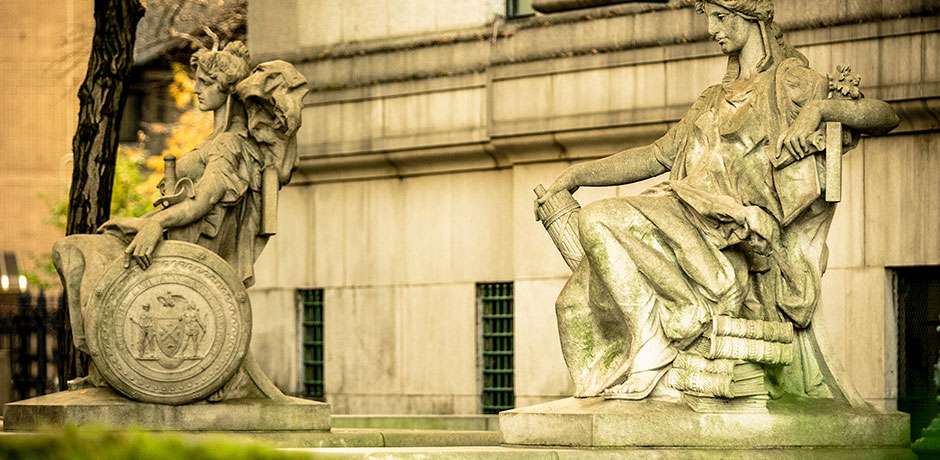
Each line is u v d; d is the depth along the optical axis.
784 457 9.83
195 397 11.27
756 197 10.34
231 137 11.80
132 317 11.12
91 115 15.43
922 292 15.20
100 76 15.50
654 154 10.92
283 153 11.93
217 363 11.28
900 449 10.29
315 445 11.62
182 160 11.74
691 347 9.99
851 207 15.39
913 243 15.01
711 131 10.59
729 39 10.59
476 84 18.08
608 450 9.41
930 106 14.71
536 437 9.85
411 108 18.62
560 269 17.28
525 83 17.50
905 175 15.08
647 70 16.56
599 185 11.10
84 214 15.32
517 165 17.73
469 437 12.68
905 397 15.25
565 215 10.91
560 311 10.55
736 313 10.01
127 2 15.57
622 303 10.05
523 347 17.48
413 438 12.37
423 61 18.59
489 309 18.22
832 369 10.59
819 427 10.12
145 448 6.88
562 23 17.39
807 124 10.02
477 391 18.17
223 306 11.30
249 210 11.92
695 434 9.74
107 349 11.06
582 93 17.03
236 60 11.88
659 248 10.07
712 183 10.42
